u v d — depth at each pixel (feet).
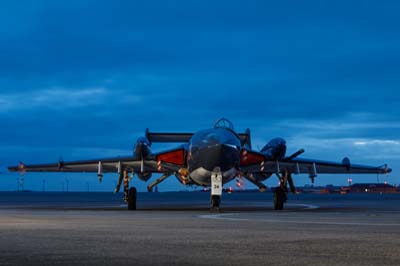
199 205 144.66
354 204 147.13
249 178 93.66
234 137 86.17
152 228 45.80
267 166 98.17
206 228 45.83
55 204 156.15
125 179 100.53
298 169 103.14
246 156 87.86
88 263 25.71
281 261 26.32
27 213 79.10
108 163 97.60
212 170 83.82
